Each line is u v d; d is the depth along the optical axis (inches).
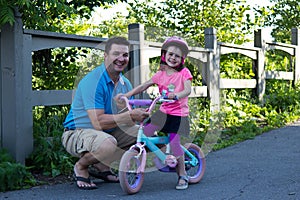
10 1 211.6
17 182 196.4
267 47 438.9
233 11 464.4
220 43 368.8
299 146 288.7
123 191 188.9
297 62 490.6
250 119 360.8
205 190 189.3
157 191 189.5
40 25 280.5
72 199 178.9
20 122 216.4
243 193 182.9
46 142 220.4
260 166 232.7
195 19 464.4
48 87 293.1
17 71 214.2
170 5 464.4
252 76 426.6
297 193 181.3
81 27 393.4
